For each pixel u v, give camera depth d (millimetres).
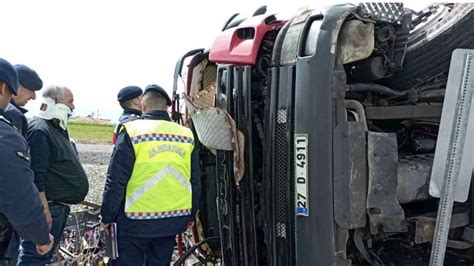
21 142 2670
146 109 3582
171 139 3445
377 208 2578
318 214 2531
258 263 3004
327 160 2498
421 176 2859
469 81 2209
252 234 2998
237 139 2975
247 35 3068
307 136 2562
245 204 3021
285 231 2742
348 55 2551
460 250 3172
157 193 3346
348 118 2639
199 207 3898
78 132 30859
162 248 3559
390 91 2867
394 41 2725
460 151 2203
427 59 2836
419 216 2797
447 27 2758
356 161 2535
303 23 2725
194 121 3262
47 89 3766
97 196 9523
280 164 2764
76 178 3857
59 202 3824
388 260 3084
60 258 4688
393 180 2637
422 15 3180
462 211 2908
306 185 2572
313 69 2551
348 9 2555
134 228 3344
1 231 2740
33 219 2664
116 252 3344
